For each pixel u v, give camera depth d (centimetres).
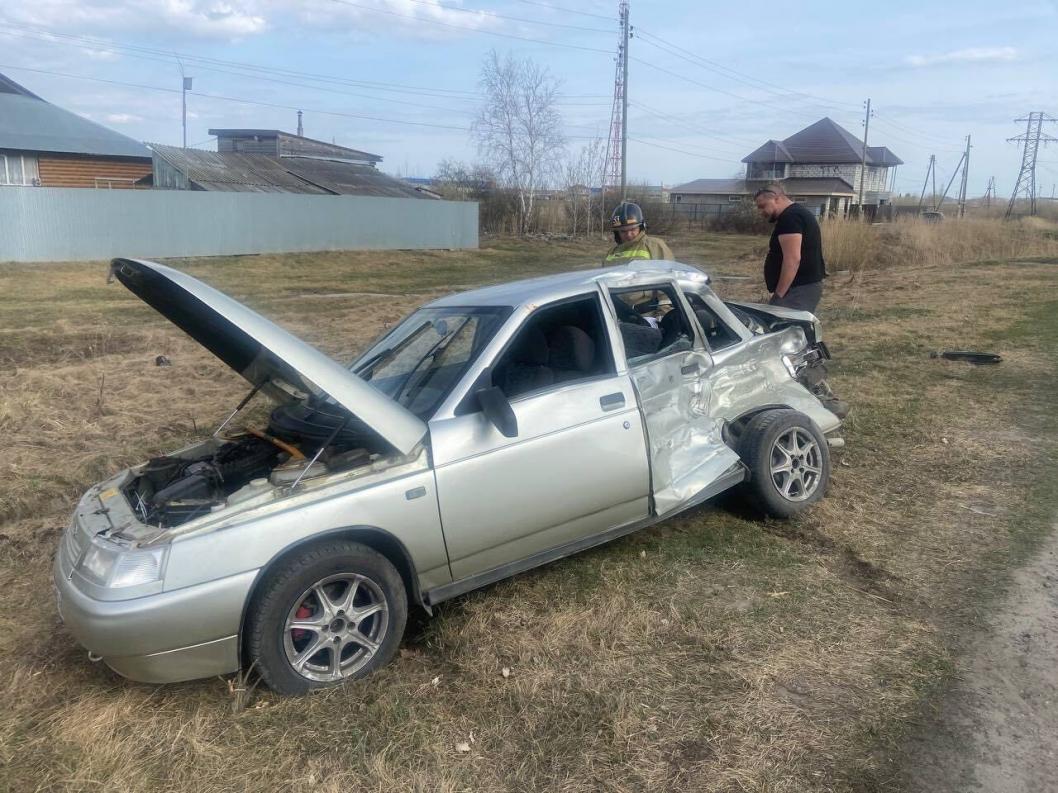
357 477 344
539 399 392
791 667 334
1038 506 494
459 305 451
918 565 424
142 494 374
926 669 330
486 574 381
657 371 443
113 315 1582
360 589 348
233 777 284
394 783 278
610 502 407
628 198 4806
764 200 657
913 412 712
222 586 310
